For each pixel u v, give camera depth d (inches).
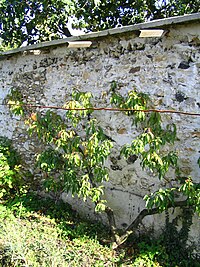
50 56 204.2
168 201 138.9
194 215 143.9
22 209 181.2
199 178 143.1
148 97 155.0
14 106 211.5
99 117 175.3
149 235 158.2
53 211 182.9
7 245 124.3
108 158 172.7
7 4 286.2
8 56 235.0
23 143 226.1
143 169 149.9
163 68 151.7
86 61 183.5
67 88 193.9
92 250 143.6
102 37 171.5
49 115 183.3
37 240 135.3
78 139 164.9
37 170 215.5
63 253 129.8
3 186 202.4
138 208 163.6
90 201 182.9
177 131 147.6
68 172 161.9
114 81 169.6
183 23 141.4
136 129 161.2
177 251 144.3
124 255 143.1
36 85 214.8
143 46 158.4
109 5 327.3
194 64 142.9
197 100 142.3
